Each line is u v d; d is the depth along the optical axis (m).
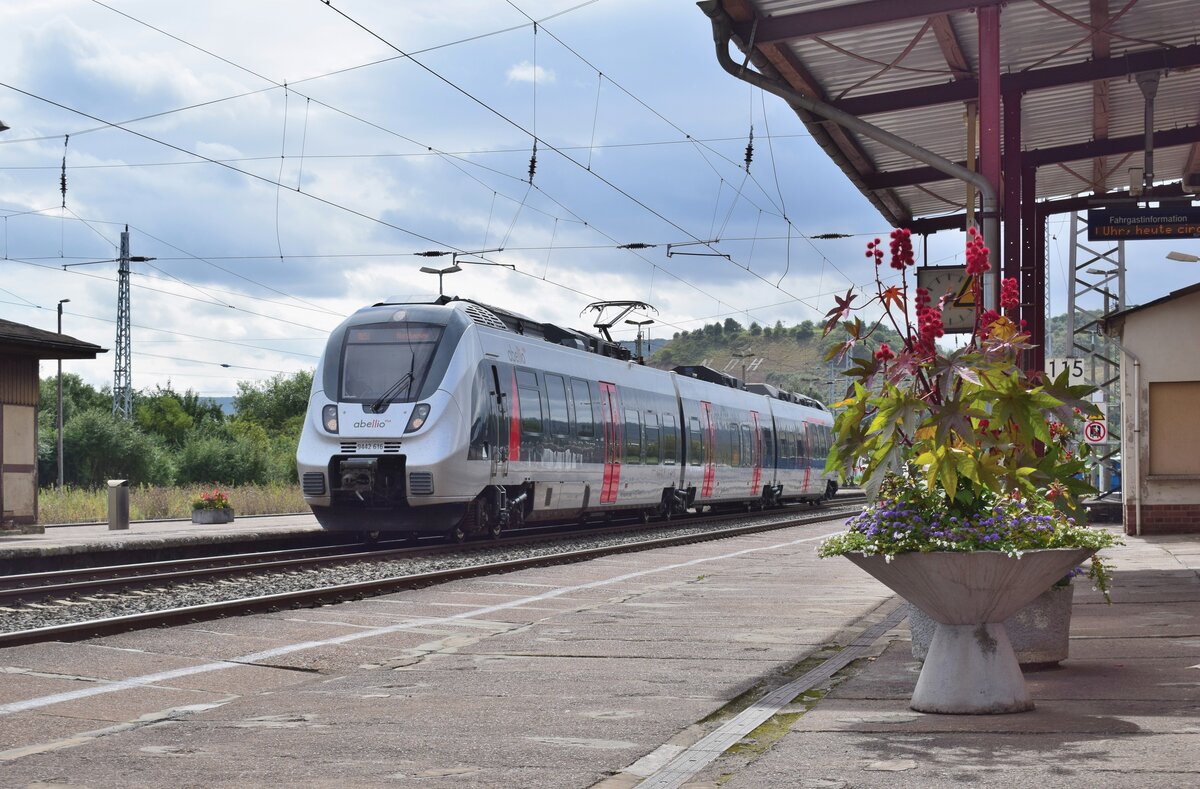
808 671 8.45
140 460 57.41
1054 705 6.61
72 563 19.98
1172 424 21.28
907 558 6.54
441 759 5.85
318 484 21.70
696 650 9.57
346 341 22.45
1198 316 21.14
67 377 81.19
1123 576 13.98
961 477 6.90
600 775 5.50
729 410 38.56
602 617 11.90
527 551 21.52
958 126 21.12
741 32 14.87
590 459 27.30
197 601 13.98
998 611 6.57
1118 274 32.12
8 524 25.53
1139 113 21.67
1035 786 4.81
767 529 29.77
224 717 7.05
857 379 7.07
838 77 18.12
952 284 16.41
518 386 23.89
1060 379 6.80
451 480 21.39
